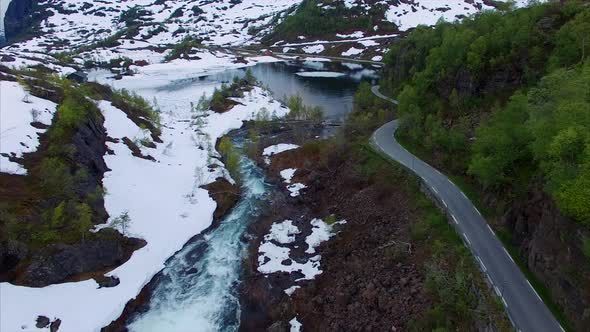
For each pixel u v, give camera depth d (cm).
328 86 15675
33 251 4550
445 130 6291
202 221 5997
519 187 4306
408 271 4222
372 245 4912
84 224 4853
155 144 8369
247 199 6688
